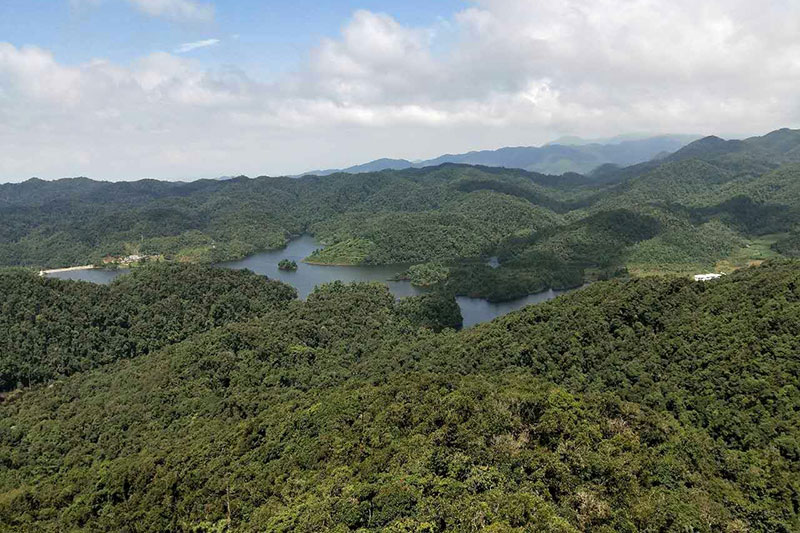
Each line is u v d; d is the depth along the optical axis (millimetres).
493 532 45031
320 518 52625
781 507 55219
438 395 77250
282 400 105250
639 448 62594
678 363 89312
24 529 67688
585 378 92125
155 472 76125
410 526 48406
